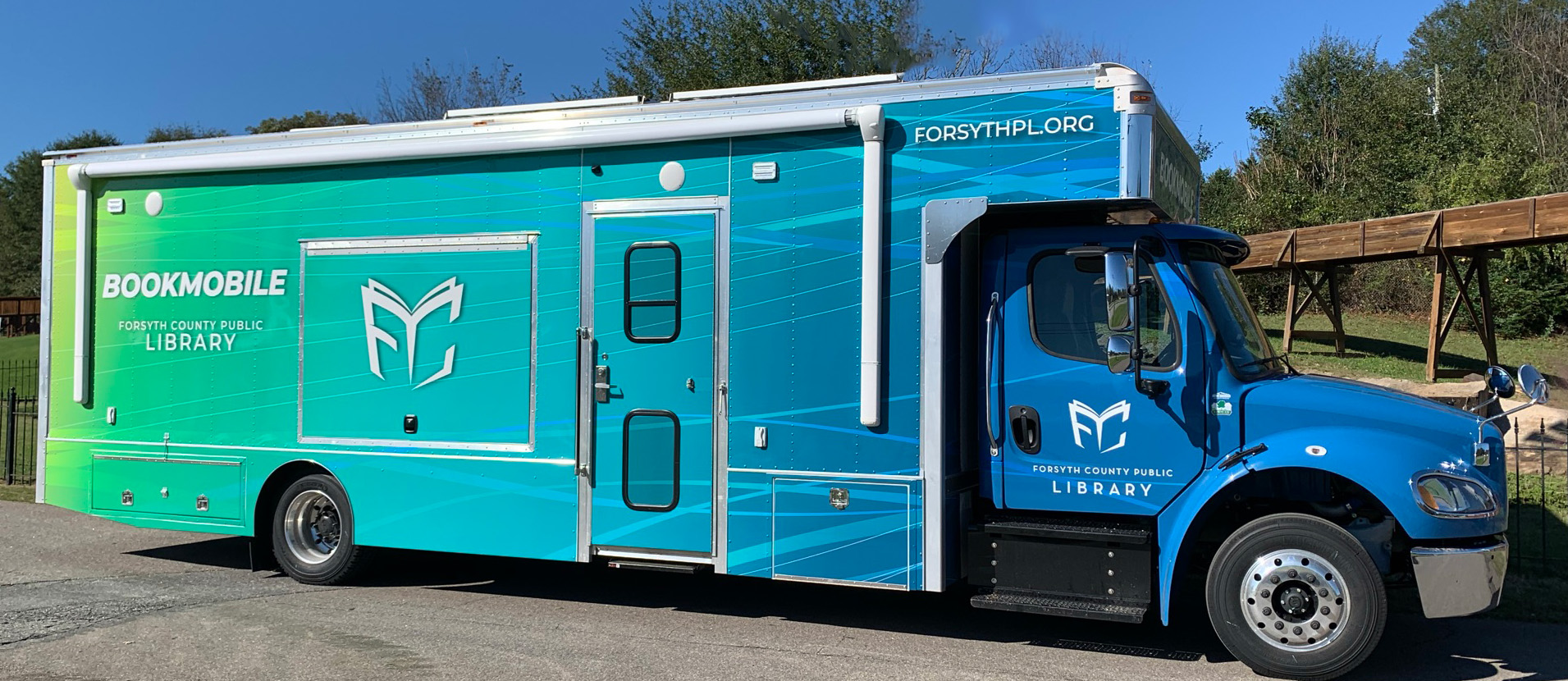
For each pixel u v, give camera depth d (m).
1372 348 17.14
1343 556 4.79
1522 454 9.30
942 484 5.39
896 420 5.47
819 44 20.36
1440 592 4.73
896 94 5.55
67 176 7.39
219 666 5.09
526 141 6.20
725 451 5.82
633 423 6.01
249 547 8.38
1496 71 30.05
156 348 7.19
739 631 5.86
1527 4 32.69
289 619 6.03
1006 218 5.78
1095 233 5.41
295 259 6.84
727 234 5.83
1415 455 4.82
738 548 5.79
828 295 5.63
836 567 5.59
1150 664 5.26
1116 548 5.18
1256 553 4.97
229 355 6.99
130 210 7.27
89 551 8.20
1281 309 23.22
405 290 6.55
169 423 7.16
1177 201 6.01
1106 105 5.20
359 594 6.74
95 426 7.36
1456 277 13.35
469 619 6.10
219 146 7.01
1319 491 5.35
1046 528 5.29
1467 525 4.75
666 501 5.93
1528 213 11.94
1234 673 5.11
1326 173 26.14
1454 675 5.08
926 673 5.07
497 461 6.30
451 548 6.43
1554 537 7.59
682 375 5.91
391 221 6.59
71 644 5.46
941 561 5.38
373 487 6.61
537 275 6.24
